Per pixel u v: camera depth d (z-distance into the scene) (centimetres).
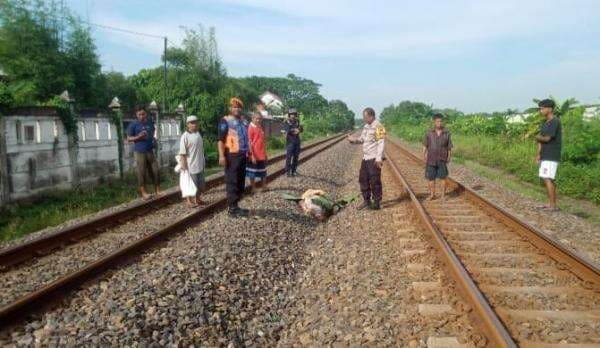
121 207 1038
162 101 3259
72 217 1009
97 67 2572
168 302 498
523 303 511
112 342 412
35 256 677
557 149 1003
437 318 474
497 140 2778
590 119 2025
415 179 1579
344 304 527
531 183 1608
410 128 6366
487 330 433
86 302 495
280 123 5572
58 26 2395
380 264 648
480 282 573
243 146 910
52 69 2295
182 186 1034
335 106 13525
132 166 1739
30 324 436
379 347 428
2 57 2184
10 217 1009
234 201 916
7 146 1062
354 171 1956
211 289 551
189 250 673
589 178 1330
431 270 617
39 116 1182
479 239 773
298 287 620
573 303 510
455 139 3750
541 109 1003
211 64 3619
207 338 452
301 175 1609
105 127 1534
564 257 636
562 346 413
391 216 943
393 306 510
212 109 2844
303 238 849
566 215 979
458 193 1241
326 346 439
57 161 1255
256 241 753
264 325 505
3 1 2219
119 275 576
